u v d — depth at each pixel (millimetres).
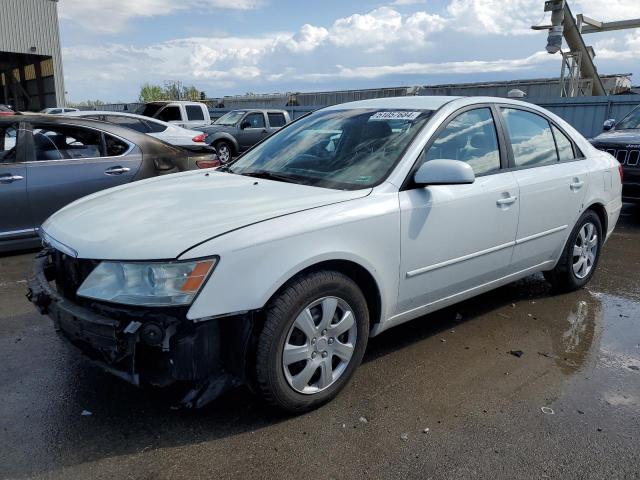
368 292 3113
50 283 2971
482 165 3691
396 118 3613
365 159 3365
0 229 5387
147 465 2445
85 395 3010
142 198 3166
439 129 3453
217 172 3885
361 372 3330
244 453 2537
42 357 3445
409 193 3178
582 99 14023
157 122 11055
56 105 29703
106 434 2662
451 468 2459
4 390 3051
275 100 28016
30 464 2436
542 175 4066
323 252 2723
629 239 6969
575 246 4629
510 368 3420
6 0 26250
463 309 4418
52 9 28094
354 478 2383
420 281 3309
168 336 2422
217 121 17391
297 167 3561
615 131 8469
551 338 3883
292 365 2779
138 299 2416
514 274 4094
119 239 2588
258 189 3176
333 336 2887
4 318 4051
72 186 5727
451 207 3357
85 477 2361
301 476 2389
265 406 2799
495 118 3893
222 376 2615
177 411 2865
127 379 2494
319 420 2811
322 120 4051
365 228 2916
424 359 3518
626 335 3961
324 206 2857
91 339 2480
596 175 4617
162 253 2436
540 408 2963
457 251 3469
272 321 2596
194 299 2408
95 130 6000
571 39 15578
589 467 2482
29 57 29281
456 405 2977
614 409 2969
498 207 3674
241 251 2488
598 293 4863
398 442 2637
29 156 5547
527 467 2475
